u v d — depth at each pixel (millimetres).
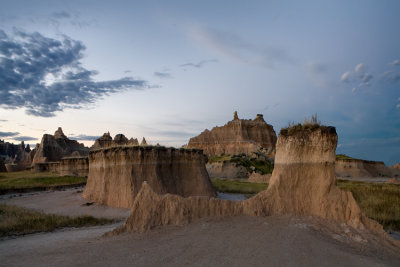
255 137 137500
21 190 40219
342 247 9188
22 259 9250
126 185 25312
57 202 29219
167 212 11625
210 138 138000
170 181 28281
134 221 11438
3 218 18578
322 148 12914
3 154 140125
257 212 12133
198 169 32094
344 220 11750
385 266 7836
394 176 86625
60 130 108562
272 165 83125
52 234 14898
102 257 8453
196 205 11969
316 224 11086
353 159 88875
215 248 8570
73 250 9578
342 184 42188
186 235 9922
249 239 9203
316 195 12656
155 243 9375
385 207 21625
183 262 7727
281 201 12734
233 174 72188
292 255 7988
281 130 14102
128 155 26203
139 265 7680
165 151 29047
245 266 7344
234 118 150750
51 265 8195
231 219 11469
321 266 7465
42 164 70250
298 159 13219
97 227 16703
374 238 10375
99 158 29234
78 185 48406
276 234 9648
